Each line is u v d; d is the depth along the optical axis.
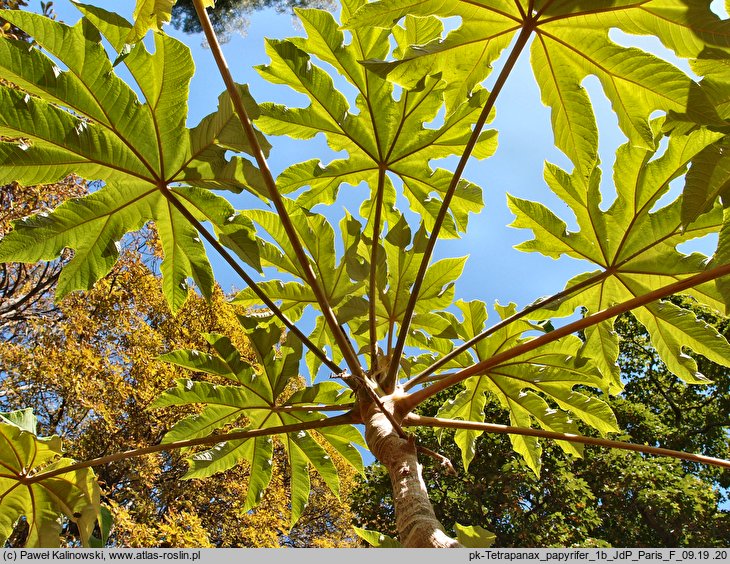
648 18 1.81
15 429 2.04
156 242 11.22
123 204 2.24
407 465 1.83
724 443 11.55
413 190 2.90
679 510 9.35
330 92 2.59
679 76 1.88
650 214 2.61
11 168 2.00
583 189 2.70
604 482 9.65
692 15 1.74
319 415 2.94
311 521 12.62
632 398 12.31
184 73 2.04
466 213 2.91
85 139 2.05
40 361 8.67
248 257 2.27
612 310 2.09
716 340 2.65
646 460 9.60
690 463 11.66
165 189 2.17
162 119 2.08
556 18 1.90
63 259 9.85
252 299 3.03
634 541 9.78
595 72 2.02
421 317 2.92
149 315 11.10
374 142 2.72
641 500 9.27
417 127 2.68
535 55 2.08
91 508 2.16
